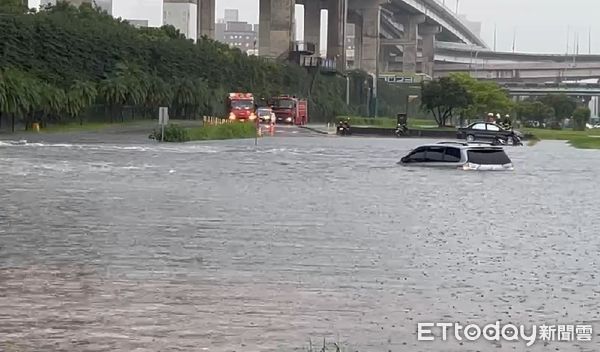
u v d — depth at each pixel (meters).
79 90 74.00
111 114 81.00
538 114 157.25
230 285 12.31
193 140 62.59
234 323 10.14
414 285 12.52
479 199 25.59
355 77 139.38
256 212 21.31
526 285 12.62
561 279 13.10
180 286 12.18
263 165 38.47
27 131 67.31
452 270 13.76
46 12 86.50
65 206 21.91
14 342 9.19
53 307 10.78
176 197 24.61
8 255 14.53
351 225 19.14
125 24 97.00
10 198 23.62
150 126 76.75
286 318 10.43
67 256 14.51
